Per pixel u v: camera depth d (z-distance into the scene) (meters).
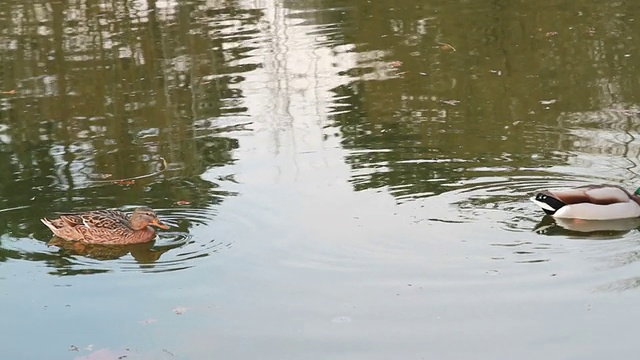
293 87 19.77
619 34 22.23
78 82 20.86
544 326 10.07
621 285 10.91
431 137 16.27
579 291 10.81
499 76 19.78
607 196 12.99
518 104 17.92
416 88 19.25
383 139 16.30
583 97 18.17
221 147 16.31
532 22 23.84
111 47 23.61
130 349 9.91
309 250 12.12
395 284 11.16
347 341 9.92
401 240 12.34
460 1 26.56
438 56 21.52
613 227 12.79
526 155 15.23
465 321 10.25
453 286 11.05
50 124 18.11
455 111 17.70
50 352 9.91
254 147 16.22
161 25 25.66
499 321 10.21
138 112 18.61
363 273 11.46
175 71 21.34
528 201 13.49
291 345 9.88
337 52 22.27
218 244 12.44
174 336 10.16
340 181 14.44
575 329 9.98
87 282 11.55
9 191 14.62
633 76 19.16
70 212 13.68
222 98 19.23
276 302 10.83
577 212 12.87
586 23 23.39
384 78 20.03
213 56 22.39
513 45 22.03
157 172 15.23
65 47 23.83
